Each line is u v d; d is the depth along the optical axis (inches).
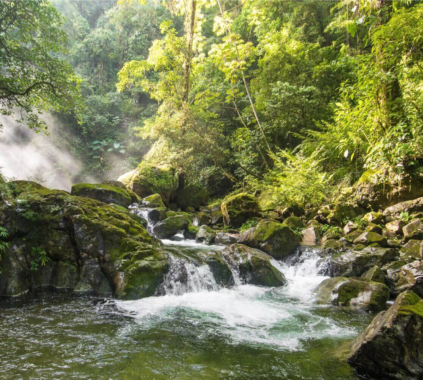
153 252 228.7
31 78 463.8
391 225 272.8
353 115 346.3
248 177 531.8
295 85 526.9
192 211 577.9
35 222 227.1
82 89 1061.1
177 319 171.8
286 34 653.3
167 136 505.0
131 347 135.6
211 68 724.7
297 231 319.6
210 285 233.0
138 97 1147.9
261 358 128.3
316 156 407.2
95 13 1475.1
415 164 286.4
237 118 659.4
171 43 528.4
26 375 110.0
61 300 195.0
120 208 354.6
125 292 200.1
